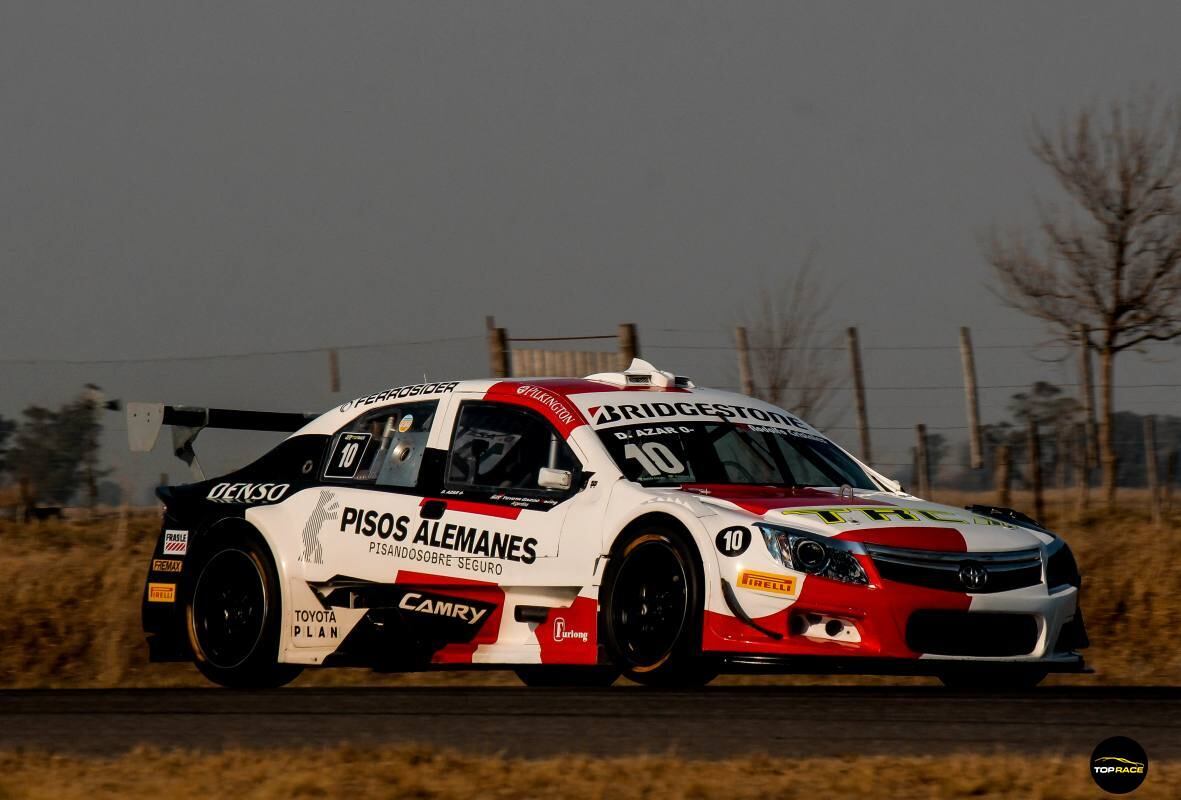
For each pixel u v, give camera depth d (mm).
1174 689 25375
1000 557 23844
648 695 22734
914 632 22922
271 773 16250
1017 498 62969
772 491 25672
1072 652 24922
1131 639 39312
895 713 20391
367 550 27469
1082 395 63938
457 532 26438
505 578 25609
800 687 24812
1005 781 15180
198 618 29219
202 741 19375
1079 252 74000
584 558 24703
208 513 29391
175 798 15234
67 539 52281
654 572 24078
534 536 25438
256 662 28281
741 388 58125
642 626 24047
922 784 15164
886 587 22734
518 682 34438
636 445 26094
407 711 21656
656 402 27484
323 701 23516
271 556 28344
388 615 27219
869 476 28312
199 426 34531
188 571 29453
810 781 15281
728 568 23141
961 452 62062
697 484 25688
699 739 18297
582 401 26906
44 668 38906
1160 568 41375
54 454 58406
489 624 26031
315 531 28125
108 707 23547
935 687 25250
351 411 29734
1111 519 57500
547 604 25250
